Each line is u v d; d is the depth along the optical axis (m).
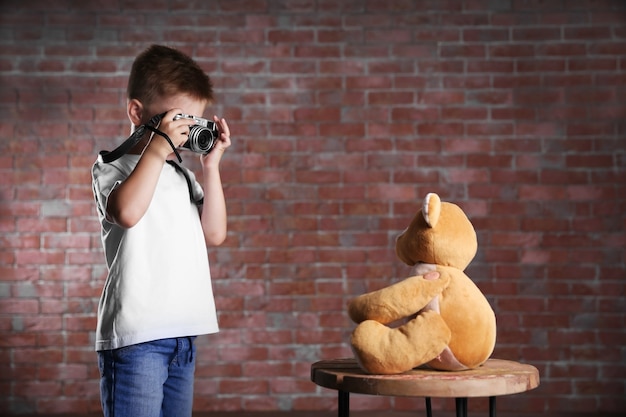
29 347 3.45
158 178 1.51
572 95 3.52
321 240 3.51
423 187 3.52
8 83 3.50
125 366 1.47
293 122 3.53
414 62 3.54
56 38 3.52
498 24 3.54
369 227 3.51
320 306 3.49
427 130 3.53
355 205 3.52
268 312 3.49
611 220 3.49
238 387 3.46
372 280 3.50
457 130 3.52
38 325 3.45
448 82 3.53
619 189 3.49
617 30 3.53
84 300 3.47
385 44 3.54
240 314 3.48
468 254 1.55
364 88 3.54
